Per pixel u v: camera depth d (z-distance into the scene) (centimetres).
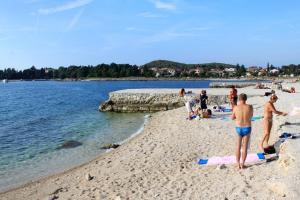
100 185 1234
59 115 3722
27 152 1947
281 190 827
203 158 1395
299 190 800
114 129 2658
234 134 1853
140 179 1229
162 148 1691
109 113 3922
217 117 2527
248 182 986
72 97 7000
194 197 953
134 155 1631
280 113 1259
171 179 1169
